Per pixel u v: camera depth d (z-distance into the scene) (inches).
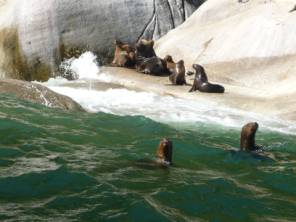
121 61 895.1
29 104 569.0
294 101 660.7
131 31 968.3
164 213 292.4
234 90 750.5
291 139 523.2
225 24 904.9
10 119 495.8
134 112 605.6
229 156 433.7
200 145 463.2
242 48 836.0
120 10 964.0
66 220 274.2
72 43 923.4
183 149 446.3
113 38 951.0
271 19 845.8
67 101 588.4
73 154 401.1
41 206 291.7
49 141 435.5
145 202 303.0
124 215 284.4
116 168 369.7
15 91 600.4
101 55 935.7
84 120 526.0
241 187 352.8
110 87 754.2
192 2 1031.6
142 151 426.3
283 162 427.8
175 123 564.1
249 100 684.1
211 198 323.9
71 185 326.0
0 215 275.9
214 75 816.3
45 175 339.9
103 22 946.7
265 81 777.6
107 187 325.7
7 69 922.7
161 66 848.3
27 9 929.5
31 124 486.3
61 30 921.5
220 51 855.7
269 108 647.8
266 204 323.9
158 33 987.3
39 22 919.0
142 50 901.2
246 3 930.7
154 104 656.4
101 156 400.8
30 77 912.3
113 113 592.4
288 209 319.0
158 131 505.7
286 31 815.7
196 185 343.9
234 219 297.0
